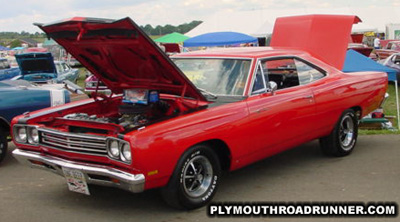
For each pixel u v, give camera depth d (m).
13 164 6.40
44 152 4.62
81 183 4.27
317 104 5.60
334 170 5.75
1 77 17.89
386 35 29.59
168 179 4.14
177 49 25.48
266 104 4.95
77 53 4.86
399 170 5.71
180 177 4.18
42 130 4.53
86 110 5.23
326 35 7.95
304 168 5.87
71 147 4.27
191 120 4.23
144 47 4.08
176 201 4.25
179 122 4.14
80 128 4.49
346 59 9.25
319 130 5.77
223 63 5.28
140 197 4.92
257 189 5.08
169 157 4.03
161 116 4.75
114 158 3.98
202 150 4.36
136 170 3.85
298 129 5.39
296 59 5.65
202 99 4.64
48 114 4.88
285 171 5.77
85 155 4.19
